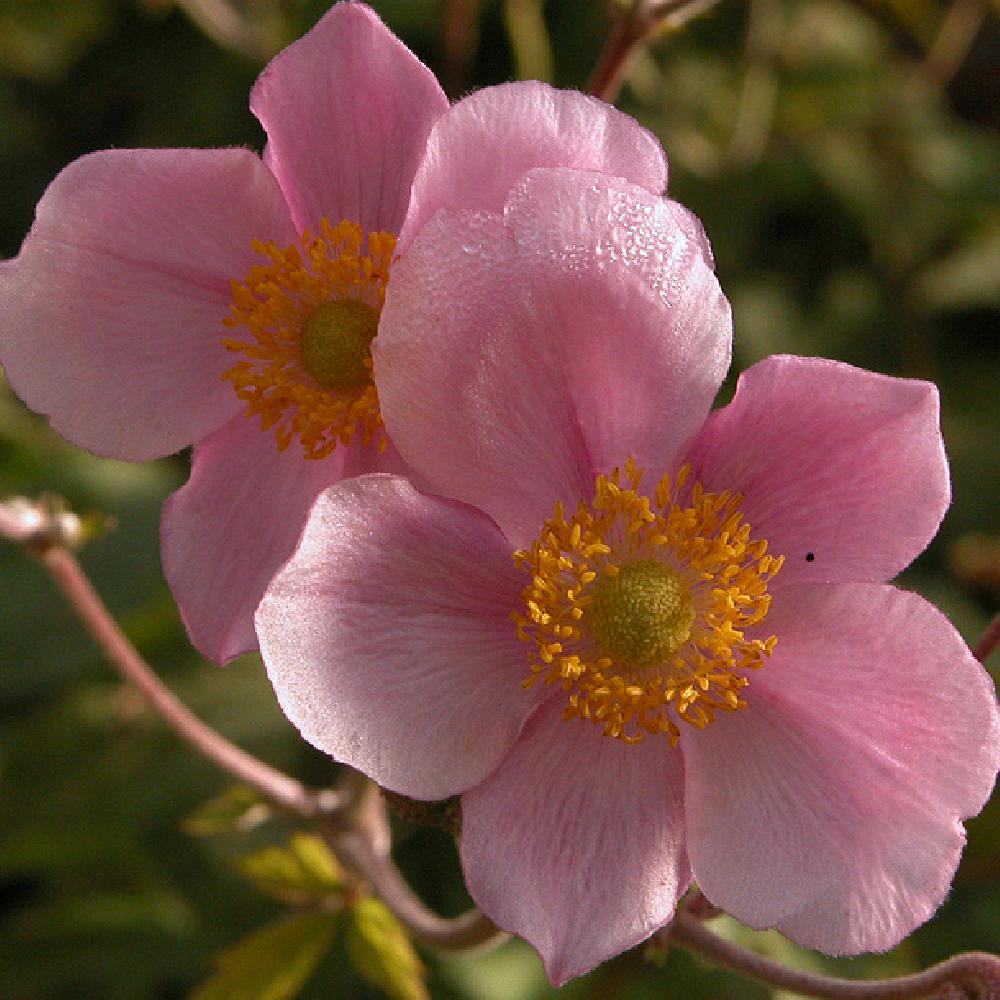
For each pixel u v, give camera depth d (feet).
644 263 0.66
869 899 0.67
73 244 0.73
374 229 0.74
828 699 0.68
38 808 0.96
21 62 1.21
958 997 0.69
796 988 0.72
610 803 0.69
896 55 1.34
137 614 0.98
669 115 1.15
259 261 0.74
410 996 0.85
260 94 0.72
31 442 1.02
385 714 0.67
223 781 0.96
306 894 0.85
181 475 1.05
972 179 1.22
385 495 0.67
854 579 0.68
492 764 0.69
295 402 0.74
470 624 0.69
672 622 0.69
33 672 0.98
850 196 1.19
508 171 0.68
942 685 0.66
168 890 0.96
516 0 1.02
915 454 0.67
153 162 0.72
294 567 0.66
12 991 0.96
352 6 0.71
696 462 0.69
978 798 0.66
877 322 1.20
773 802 0.68
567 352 0.68
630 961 0.91
